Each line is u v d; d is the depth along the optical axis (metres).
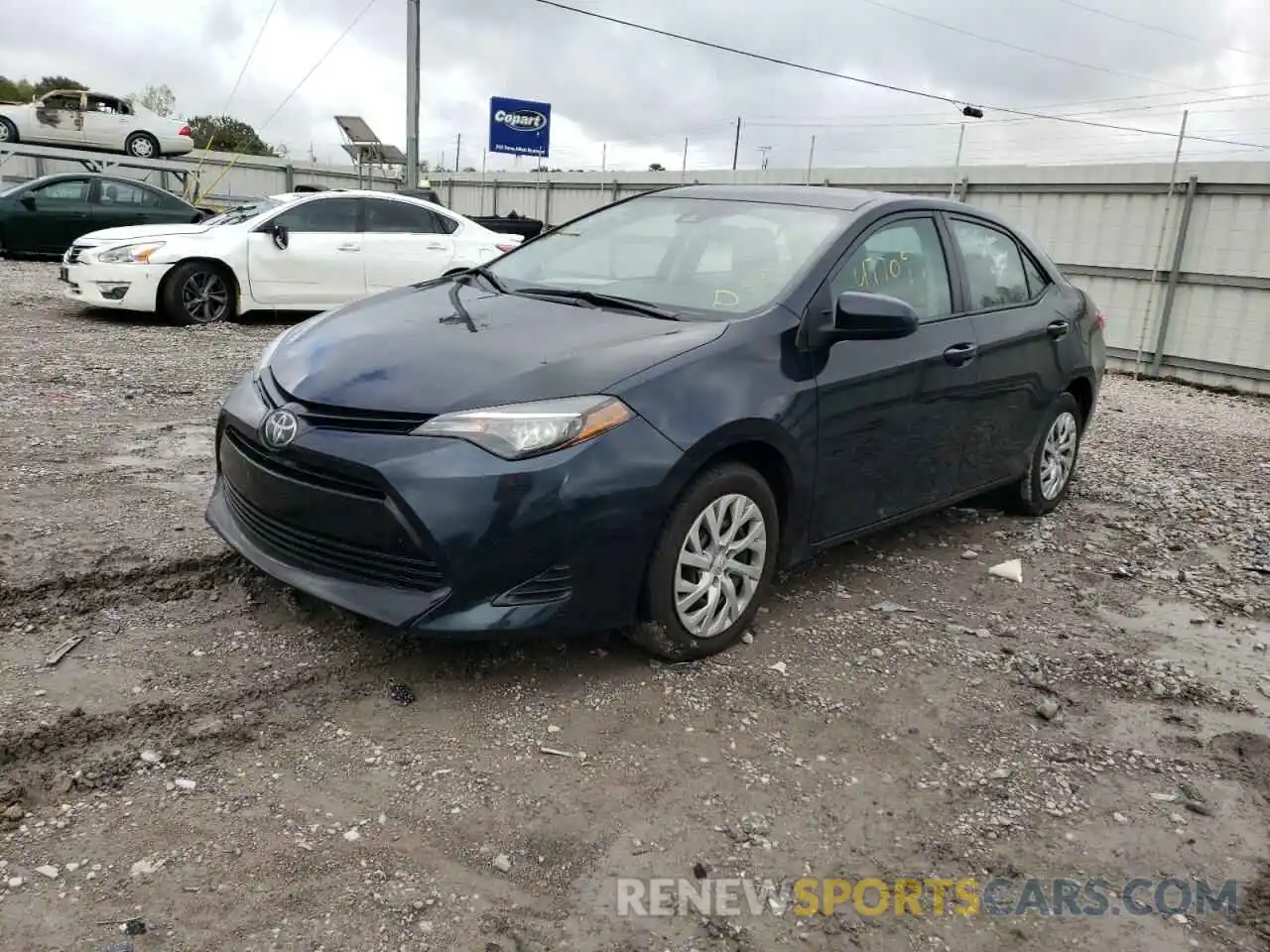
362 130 31.47
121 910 2.19
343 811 2.59
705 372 3.37
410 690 3.20
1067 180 12.66
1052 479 5.62
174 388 7.40
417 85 21.16
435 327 3.62
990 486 5.07
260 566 3.35
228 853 2.40
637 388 3.19
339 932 2.19
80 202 16.53
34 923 2.13
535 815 2.64
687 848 2.56
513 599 3.06
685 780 2.85
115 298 10.30
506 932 2.23
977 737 3.22
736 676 3.47
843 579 4.52
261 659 3.31
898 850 2.63
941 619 4.14
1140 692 3.62
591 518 3.06
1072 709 3.46
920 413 4.28
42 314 10.93
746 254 4.09
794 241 4.10
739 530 3.58
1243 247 11.16
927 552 4.98
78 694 3.01
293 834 2.49
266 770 2.74
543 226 16.12
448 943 2.18
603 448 3.07
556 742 2.98
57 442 5.68
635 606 3.29
